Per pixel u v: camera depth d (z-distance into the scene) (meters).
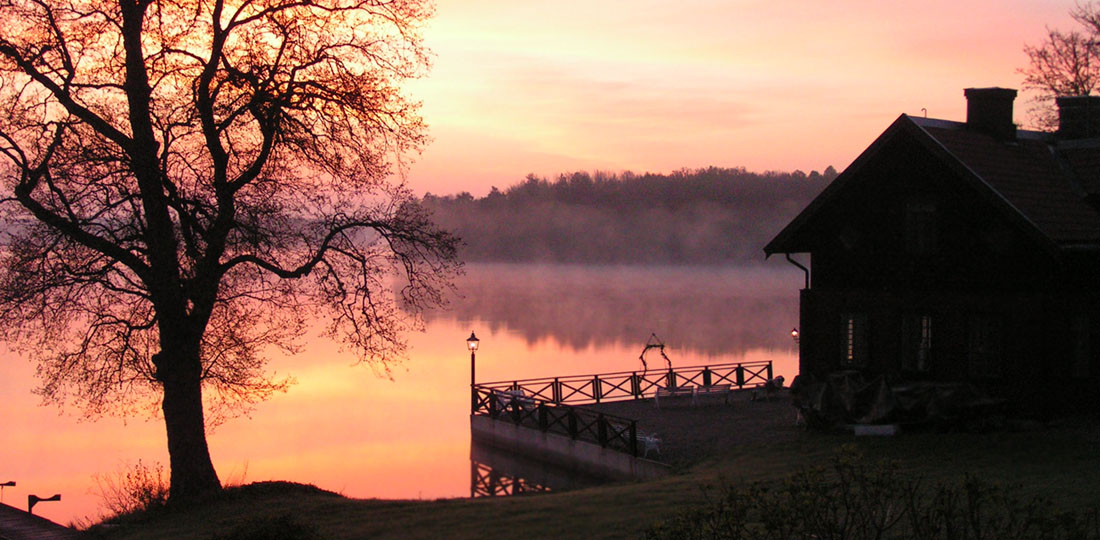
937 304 23.38
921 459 18.91
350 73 19.12
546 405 28.12
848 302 25.45
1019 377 21.55
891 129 24.14
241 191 18.75
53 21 17.25
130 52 17.83
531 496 17.97
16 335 18.05
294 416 41.88
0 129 17.05
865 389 22.77
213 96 18.03
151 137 17.95
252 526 12.31
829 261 26.30
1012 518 8.21
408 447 33.75
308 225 19.33
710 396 30.88
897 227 24.48
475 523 14.92
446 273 21.33
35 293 17.03
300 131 18.98
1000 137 25.27
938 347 23.41
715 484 17.28
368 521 15.58
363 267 19.92
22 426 40.69
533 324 83.19
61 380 19.23
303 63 18.81
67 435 38.56
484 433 31.67
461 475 28.39
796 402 24.70
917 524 8.22
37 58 17.12
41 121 17.38
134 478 25.52
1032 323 21.28
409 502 17.58
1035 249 21.41
